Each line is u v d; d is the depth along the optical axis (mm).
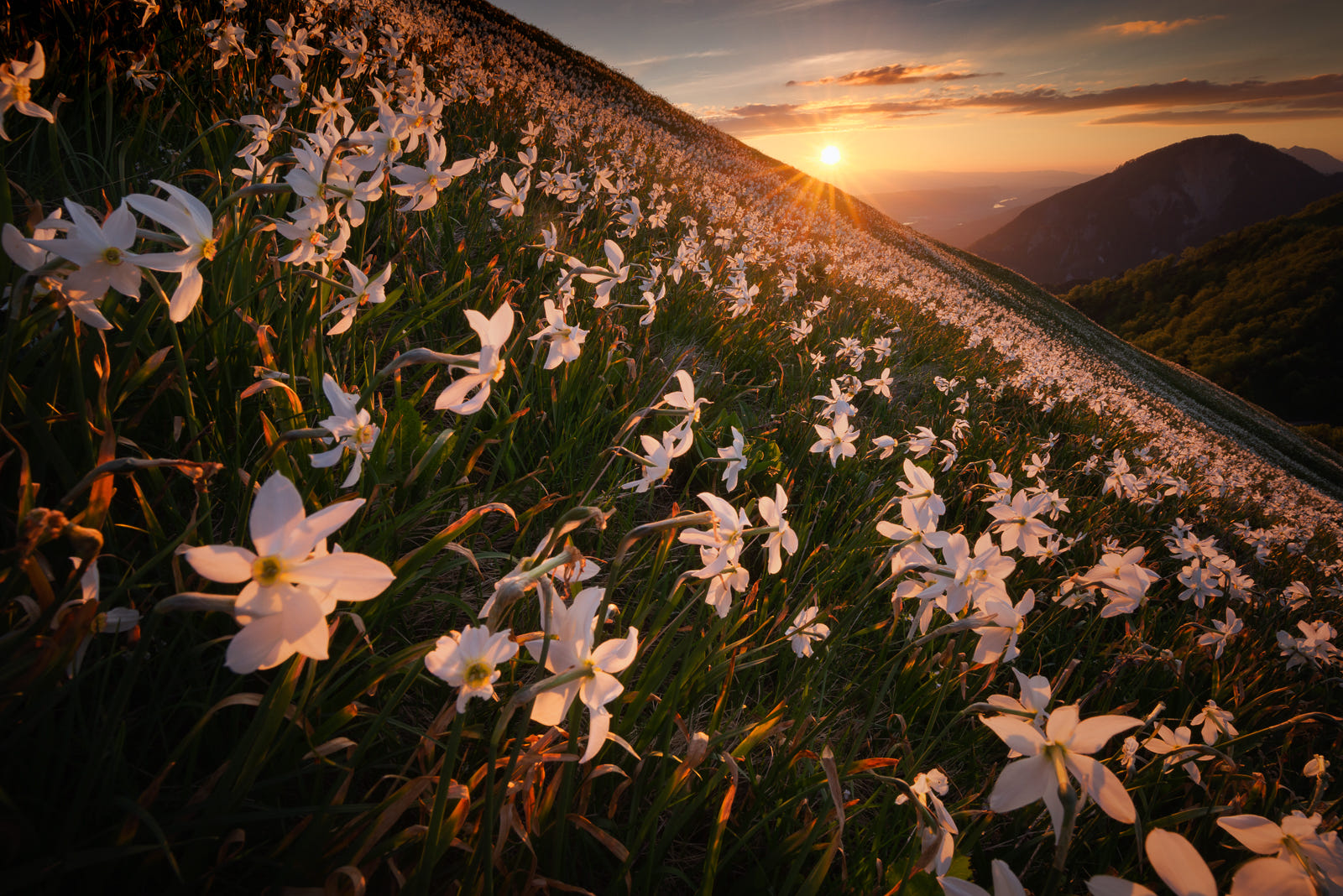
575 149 8133
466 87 7008
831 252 13375
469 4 25328
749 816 1646
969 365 9211
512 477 2238
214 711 933
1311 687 3670
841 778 1568
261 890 1113
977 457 4887
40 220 1115
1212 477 9570
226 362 1678
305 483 1456
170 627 1314
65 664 828
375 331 2766
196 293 980
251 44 4594
